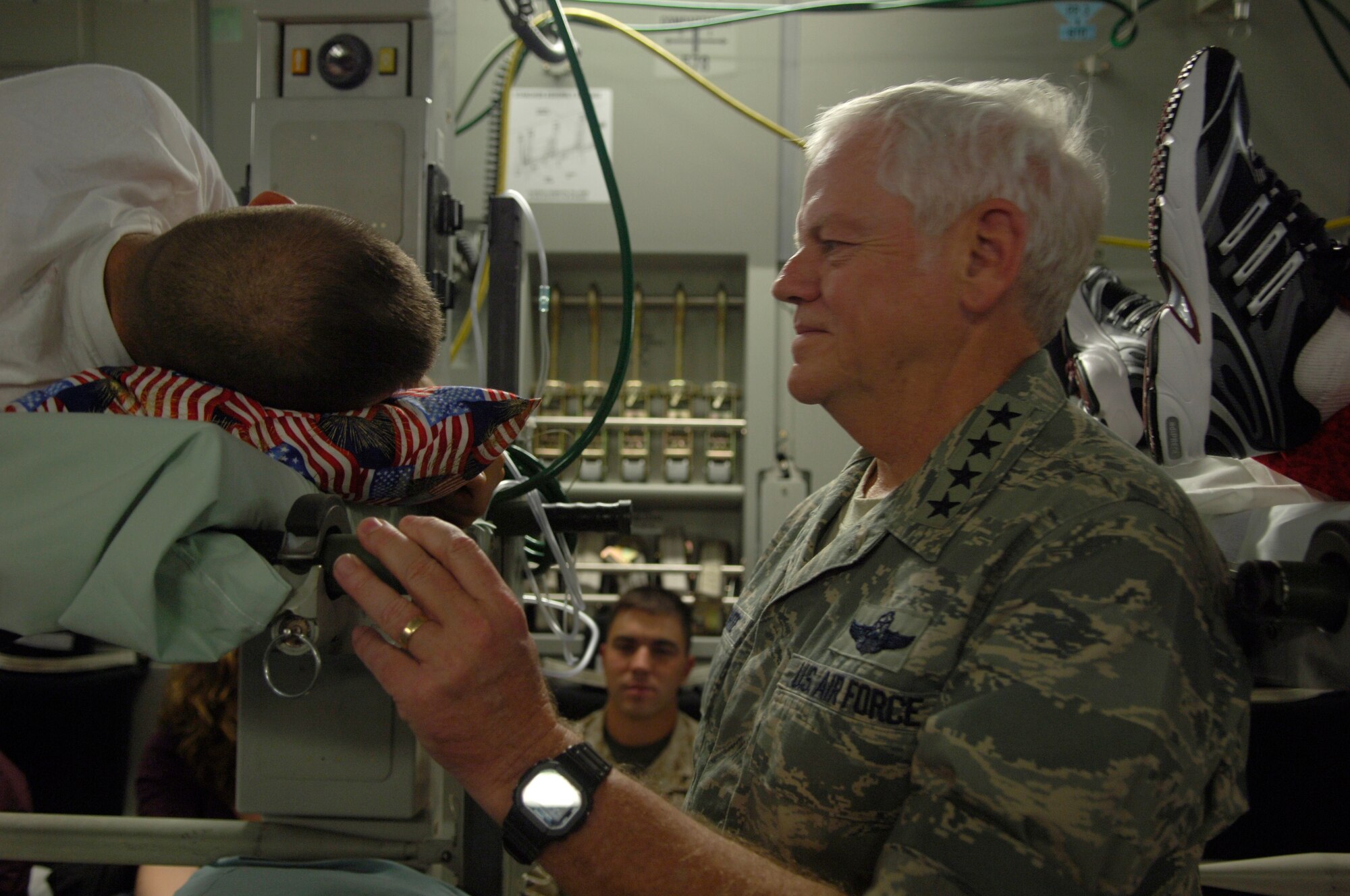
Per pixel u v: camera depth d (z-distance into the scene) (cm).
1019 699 60
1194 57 106
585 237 240
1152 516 65
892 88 82
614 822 60
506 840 60
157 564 53
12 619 55
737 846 62
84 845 83
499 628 59
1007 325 79
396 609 60
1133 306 156
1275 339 99
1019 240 76
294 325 63
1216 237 102
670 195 240
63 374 75
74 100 77
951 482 75
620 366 106
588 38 241
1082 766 57
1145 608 61
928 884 58
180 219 85
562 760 61
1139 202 234
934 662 68
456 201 121
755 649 86
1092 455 71
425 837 84
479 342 121
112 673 223
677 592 242
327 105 116
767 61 239
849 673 71
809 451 240
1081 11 235
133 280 67
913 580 72
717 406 247
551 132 241
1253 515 106
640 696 199
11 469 54
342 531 63
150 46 234
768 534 238
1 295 71
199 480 54
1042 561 65
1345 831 165
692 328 264
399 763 81
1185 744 59
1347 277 95
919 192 76
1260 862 89
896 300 77
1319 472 100
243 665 83
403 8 117
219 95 236
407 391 76
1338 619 74
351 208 115
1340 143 231
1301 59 232
